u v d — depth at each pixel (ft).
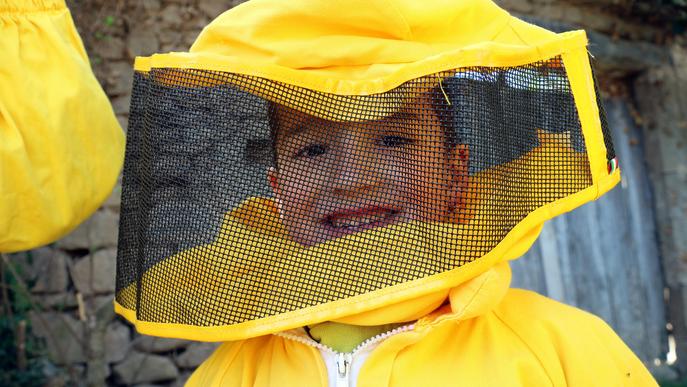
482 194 2.43
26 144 2.68
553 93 2.56
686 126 9.03
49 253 6.07
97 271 6.16
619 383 2.58
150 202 2.60
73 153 2.76
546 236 8.57
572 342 2.61
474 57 2.43
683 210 9.03
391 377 2.53
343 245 2.49
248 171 2.53
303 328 2.66
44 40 2.77
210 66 2.54
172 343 6.43
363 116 2.48
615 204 9.04
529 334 2.61
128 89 6.28
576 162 2.57
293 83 2.50
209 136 2.55
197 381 2.84
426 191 2.46
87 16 6.15
